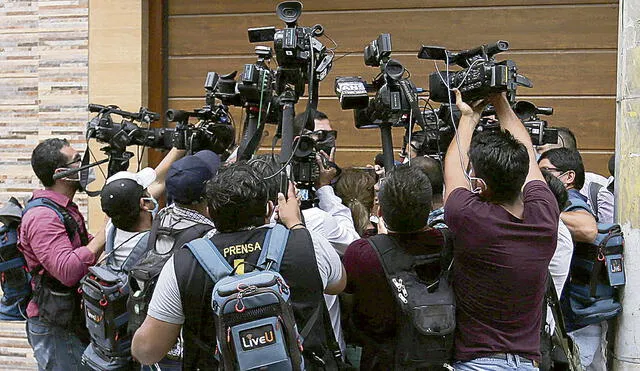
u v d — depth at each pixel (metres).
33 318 3.53
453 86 2.87
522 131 2.79
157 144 3.78
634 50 3.34
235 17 5.37
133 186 3.13
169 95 5.48
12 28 5.46
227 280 2.24
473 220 2.50
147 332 2.39
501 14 5.01
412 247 2.62
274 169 2.69
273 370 2.18
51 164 3.60
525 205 2.59
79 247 3.46
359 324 2.70
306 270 2.38
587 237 3.21
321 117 3.96
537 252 2.50
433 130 3.26
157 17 5.42
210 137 3.64
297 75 2.96
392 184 2.59
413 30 5.12
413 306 2.52
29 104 5.44
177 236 2.80
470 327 2.55
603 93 4.93
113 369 3.01
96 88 5.32
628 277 3.32
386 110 2.91
